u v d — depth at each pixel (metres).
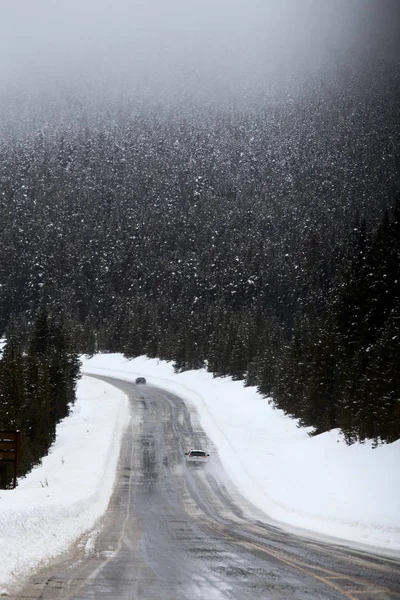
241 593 18.97
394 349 73.56
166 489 65.06
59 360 136.62
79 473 67.94
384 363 73.62
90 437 101.38
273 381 142.62
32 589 19.09
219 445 97.62
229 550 28.50
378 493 49.41
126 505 52.84
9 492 44.44
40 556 24.61
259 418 119.25
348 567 24.33
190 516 47.28
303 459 73.69
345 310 104.69
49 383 121.31
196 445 98.12
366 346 95.88
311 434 89.38
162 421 124.00
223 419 122.69
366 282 102.12
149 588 19.53
